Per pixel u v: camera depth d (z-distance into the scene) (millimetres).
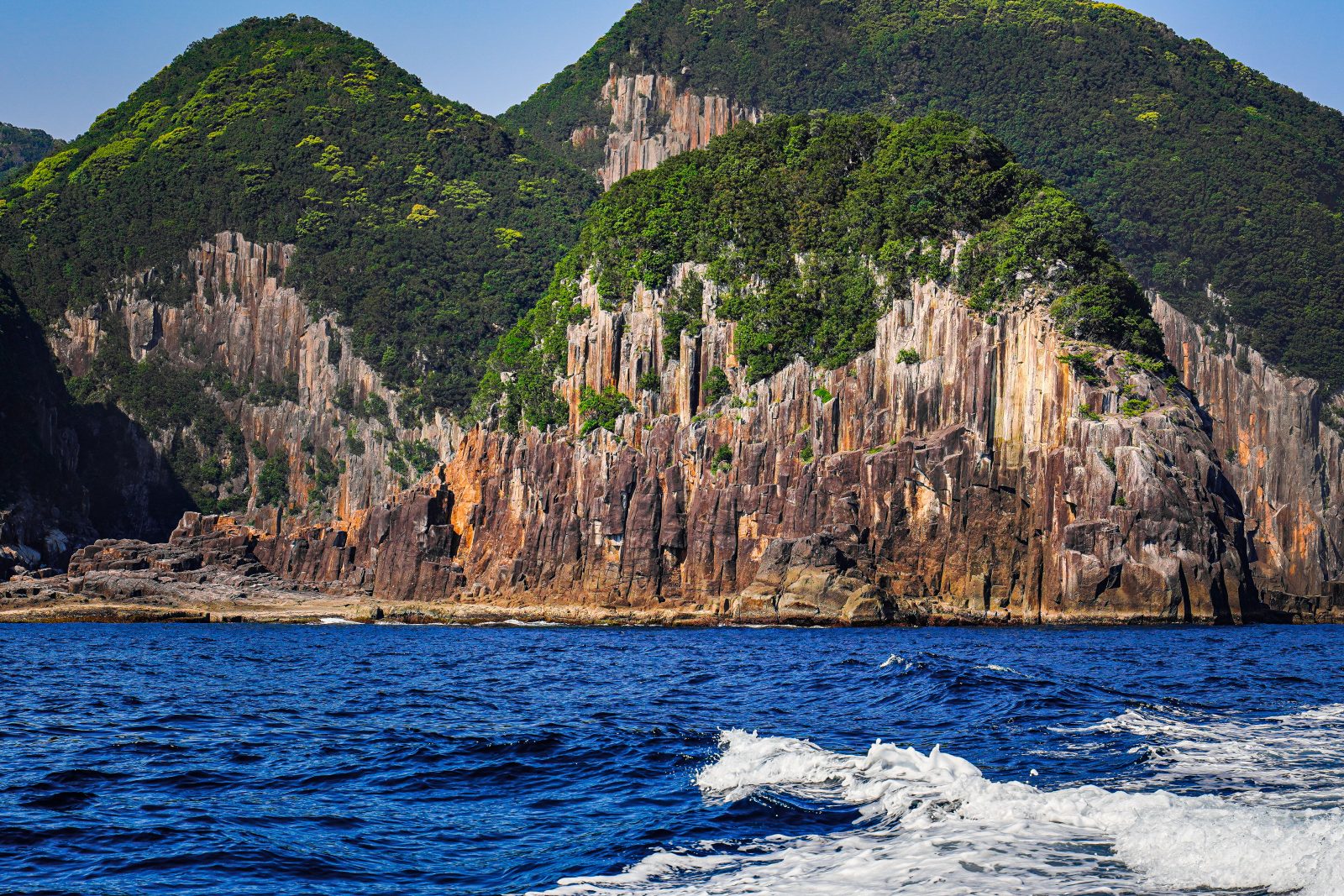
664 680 97125
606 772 56938
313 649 139875
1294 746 58219
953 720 67500
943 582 194500
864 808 47312
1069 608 188000
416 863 43719
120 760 61625
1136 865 39125
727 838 44531
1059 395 195750
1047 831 42688
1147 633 163250
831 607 188500
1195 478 192125
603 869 41781
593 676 102250
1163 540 186500
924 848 41594
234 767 59781
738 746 60688
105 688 93938
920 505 197375
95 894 40812
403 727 71312
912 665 90625
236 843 46062
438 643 151000
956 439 196250
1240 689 84188
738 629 183000
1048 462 193750
